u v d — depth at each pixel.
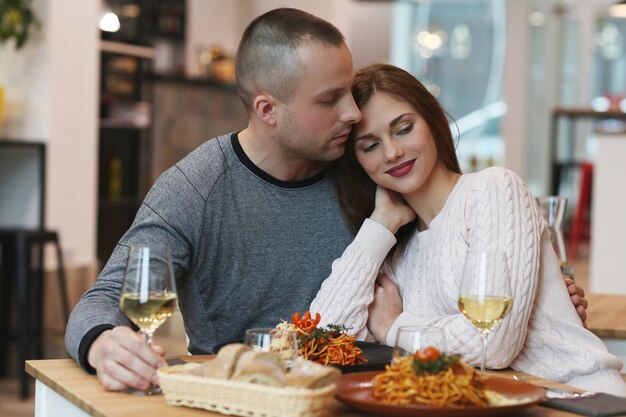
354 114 2.44
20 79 6.57
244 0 10.24
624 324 3.05
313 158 2.52
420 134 2.50
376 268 2.56
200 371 1.79
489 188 2.41
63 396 1.96
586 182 10.16
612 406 1.80
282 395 1.65
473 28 14.39
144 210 2.54
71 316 2.19
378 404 1.66
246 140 2.61
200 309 2.61
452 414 1.63
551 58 12.47
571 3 12.47
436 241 2.52
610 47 12.64
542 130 12.50
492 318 1.94
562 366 2.38
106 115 7.59
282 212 2.62
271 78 2.45
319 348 2.09
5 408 5.20
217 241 2.57
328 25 2.46
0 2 6.02
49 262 6.60
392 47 14.51
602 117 9.69
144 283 1.91
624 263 6.84
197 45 9.63
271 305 2.62
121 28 8.52
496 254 1.94
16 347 6.09
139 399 1.85
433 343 1.75
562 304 2.47
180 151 8.54
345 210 2.65
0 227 6.30
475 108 14.43
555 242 3.09
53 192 6.62
